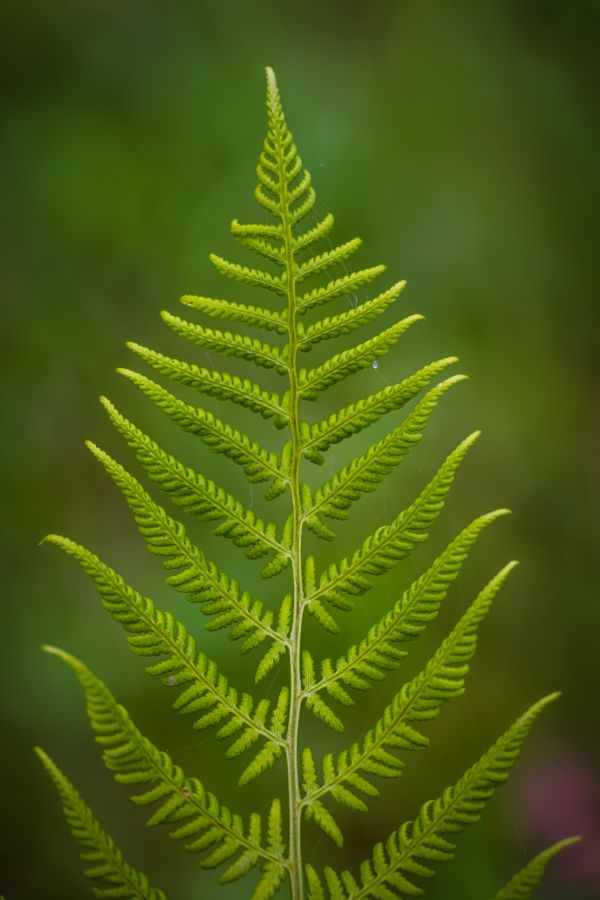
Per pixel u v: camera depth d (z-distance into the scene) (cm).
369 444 553
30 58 675
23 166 639
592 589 560
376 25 729
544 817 415
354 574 151
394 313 616
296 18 716
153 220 633
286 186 161
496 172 692
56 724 455
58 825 423
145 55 687
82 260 621
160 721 436
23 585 507
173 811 134
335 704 434
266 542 153
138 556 534
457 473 582
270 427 557
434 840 134
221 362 594
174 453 554
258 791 407
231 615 148
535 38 749
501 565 557
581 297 664
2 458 550
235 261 622
